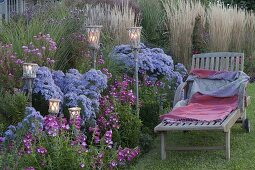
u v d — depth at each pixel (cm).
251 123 704
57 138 486
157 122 659
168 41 972
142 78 714
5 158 468
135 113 623
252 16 1028
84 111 549
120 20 841
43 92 552
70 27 730
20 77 571
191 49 928
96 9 902
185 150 592
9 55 579
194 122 584
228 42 949
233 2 1277
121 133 582
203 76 703
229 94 664
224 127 559
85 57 673
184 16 927
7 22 753
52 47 624
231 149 609
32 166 467
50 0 974
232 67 724
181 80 741
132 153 542
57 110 505
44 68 567
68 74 593
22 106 533
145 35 995
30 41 641
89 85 579
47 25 712
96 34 623
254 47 1018
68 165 474
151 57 729
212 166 561
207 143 633
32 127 488
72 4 939
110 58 697
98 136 548
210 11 989
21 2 1283
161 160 582
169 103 729
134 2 1022
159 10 1023
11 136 497
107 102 586
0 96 550
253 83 962
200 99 671
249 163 565
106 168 511
